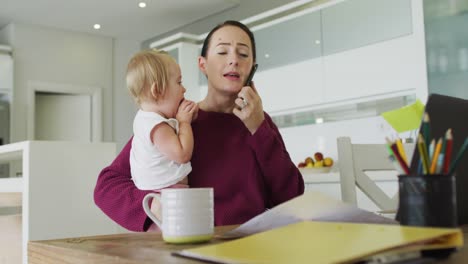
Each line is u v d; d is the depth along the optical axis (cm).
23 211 186
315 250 53
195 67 483
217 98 155
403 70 318
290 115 410
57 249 79
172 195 80
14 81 533
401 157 69
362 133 365
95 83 592
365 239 56
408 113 107
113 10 507
